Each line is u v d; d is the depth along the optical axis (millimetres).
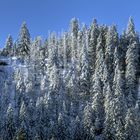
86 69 125875
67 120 106625
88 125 101250
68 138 99312
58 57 141125
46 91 119438
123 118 101938
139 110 113438
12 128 97000
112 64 132375
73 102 116562
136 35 148000
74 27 169250
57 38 165750
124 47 141125
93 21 149000
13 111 102250
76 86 120188
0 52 164500
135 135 100125
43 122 103188
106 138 100188
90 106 109062
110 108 102375
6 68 140250
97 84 111438
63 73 130125
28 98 115438
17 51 158875
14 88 123500
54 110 108938
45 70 137000
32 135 97438
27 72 131625
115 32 143625
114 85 116938
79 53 142125
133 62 125688
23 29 153500
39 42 156250
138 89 126000
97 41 139875
